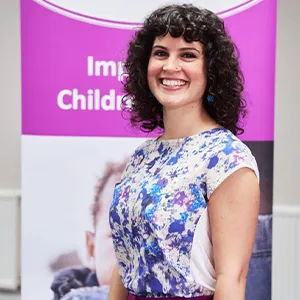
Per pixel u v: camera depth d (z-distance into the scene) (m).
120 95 2.62
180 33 1.45
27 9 2.64
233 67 1.52
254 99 2.55
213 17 1.50
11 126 3.69
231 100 1.53
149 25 1.55
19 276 3.69
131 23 2.58
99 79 2.63
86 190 2.69
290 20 3.38
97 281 2.73
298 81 3.40
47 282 2.75
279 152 3.46
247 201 1.35
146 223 1.42
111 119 2.64
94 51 2.62
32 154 2.70
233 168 1.35
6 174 3.72
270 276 2.65
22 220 2.73
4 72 3.66
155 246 1.41
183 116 1.52
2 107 3.69
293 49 3.39
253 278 2.64
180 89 1.49
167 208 1.40
